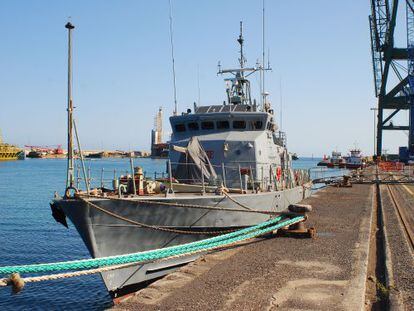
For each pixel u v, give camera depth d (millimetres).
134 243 10336
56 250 20078
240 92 18469
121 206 9867
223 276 7387
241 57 18484
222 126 15656
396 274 7508
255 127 15367
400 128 79750
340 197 21641
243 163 14609
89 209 9445
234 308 5879
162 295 6445
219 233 11797
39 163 162750
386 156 101375
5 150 180250
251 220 12695
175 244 11047
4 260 18078
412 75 71438
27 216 30516
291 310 5789
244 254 9008
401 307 5840
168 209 10578
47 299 13656
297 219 11094
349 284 6902
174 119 16422
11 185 60188
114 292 10156
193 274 7535
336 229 11992
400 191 27328
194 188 12312
